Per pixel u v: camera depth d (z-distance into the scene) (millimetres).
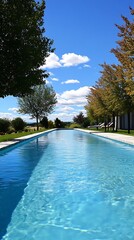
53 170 11547
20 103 56156
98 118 56312
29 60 13844
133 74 20750
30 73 15828
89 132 38625
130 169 11656
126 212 6508
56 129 58969
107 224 5812
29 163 13383
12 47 13164
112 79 33031
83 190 8391
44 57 17125
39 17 15914
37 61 15914
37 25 15898
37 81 16438
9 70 13672
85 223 5852
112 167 12133
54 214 6371
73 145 21969
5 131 37531
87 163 13227
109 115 44188
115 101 31281
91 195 7867
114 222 5914
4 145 18062
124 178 9969
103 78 35344
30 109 55750
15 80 14469
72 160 14227
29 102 55812
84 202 7246
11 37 13109
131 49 19594
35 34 15328
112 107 35438
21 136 28406
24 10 14086
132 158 14758
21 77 14555
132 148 19328
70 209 6707
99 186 8844
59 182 9422
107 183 9227
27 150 18703
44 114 56562
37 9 16219
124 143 21500
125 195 7863
